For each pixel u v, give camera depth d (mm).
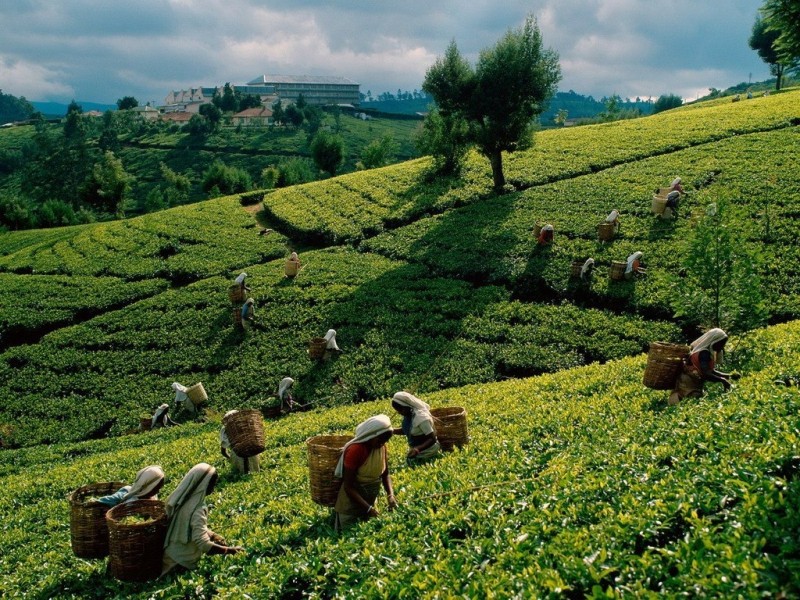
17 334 35844
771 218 28281
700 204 31719
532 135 41062
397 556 7309
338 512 8906
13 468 21734
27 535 12891
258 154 147875
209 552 8734
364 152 82812
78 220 87875
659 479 7871
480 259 31750
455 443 12141
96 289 39000
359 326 28641
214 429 22547
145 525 8438
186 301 34812
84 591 9172
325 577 7398
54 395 29344
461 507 8492
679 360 12586
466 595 5926
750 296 15961
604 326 24266
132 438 23469
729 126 44438
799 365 12305
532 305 26938
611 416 12883
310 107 185875
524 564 6449
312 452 9062
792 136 39031
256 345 29328
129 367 30094
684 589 5285
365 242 38438
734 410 9711
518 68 38969
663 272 26375
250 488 13008
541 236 31328
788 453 7277
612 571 5930
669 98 159625
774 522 5867
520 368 23328
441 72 41375
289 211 47344
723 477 7090
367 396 23953
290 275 34938
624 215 32906
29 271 46156
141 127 172875
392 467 11758
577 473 8844
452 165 47188
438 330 26750
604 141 47812
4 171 151750
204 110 166125
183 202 103062
